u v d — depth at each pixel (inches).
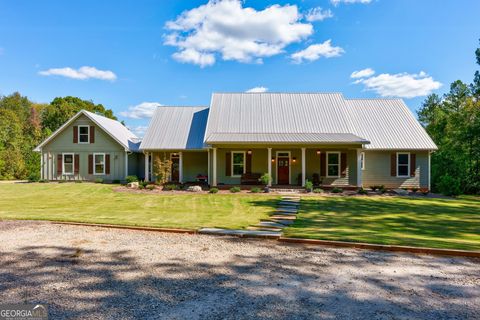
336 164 841.5
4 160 1219.2
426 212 512.7
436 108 1568.7
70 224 346.9
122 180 994.1
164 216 423.8
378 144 829.8
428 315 146.0
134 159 1076.5
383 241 277.1
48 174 1012.5
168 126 980.6
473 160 935.7
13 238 282.8
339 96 981.2
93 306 150.7
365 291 173.3
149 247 257.1
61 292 167.2
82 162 1008.2
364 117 927.7
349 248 263.4
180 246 261.3
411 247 255.1
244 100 965.8
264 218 429.4
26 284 177.8
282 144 745.6
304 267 212.5
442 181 779.4
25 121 2130.9
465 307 155.3
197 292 169.0
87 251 243.8
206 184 876.6
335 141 730.8
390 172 841.5
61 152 1011.9
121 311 145.6
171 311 146.3
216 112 911.0
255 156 845.8
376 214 482.9
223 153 846.5
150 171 956.0
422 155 838.5
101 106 2314.2
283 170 845.2
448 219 448.8
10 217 385.7
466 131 933.2
